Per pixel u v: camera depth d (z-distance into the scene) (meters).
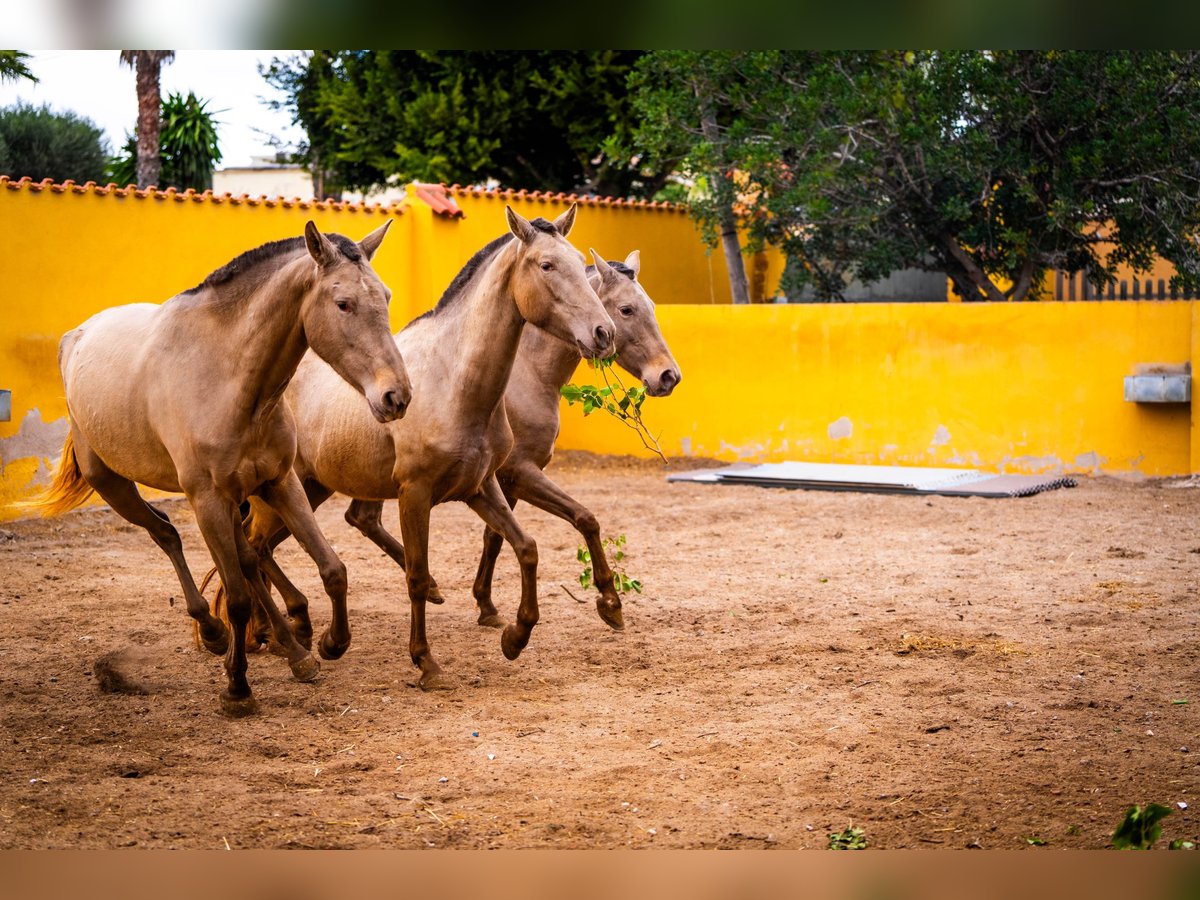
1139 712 5.87
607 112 24.97
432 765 5.29
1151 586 8.72
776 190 17.95
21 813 4.72
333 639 6.66
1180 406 13.66
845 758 5.29
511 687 6.50
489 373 6.34
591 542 7.44
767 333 16.19
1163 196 16.33
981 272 17.88
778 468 15.13
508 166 26.81
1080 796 4.79
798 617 7.96
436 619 8.05
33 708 6.15
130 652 7.21
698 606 8.35
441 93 24.66
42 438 12.66
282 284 5.75
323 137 28.66
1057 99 16.25
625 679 6.63
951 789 4.89
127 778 5.17
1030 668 6.68
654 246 19.36
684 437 16.88
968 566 9.62
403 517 6.48
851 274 21.48
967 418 14.91
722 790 4.94
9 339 12.40
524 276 6.21
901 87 16.44
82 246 13.02
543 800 4.84
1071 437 14.27
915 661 6.87
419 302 16.53
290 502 6.36
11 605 8.55
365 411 6.73
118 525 12.23
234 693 6.01
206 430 5.84
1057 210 16.11
